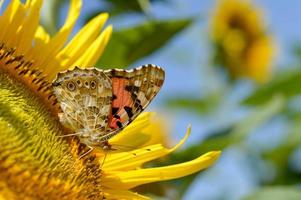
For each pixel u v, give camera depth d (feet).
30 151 1.49
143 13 1.83
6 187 1.45
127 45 1.82
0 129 1.48
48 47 1.65
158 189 1.84
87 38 1.68
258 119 1.90
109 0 1.82
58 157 1.53
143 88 1.53
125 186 1.61
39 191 1.47
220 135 1.90
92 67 1.61
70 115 1.54
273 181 2.43
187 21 1.81
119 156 1.63
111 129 1.55
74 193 1.52
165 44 1.83
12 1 1.63
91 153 1.59
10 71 1.58
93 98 1.53
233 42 2.63
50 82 1.61
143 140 1.65
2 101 1.53
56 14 1.83
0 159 1.45
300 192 2.05
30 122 1.53
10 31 1.63
